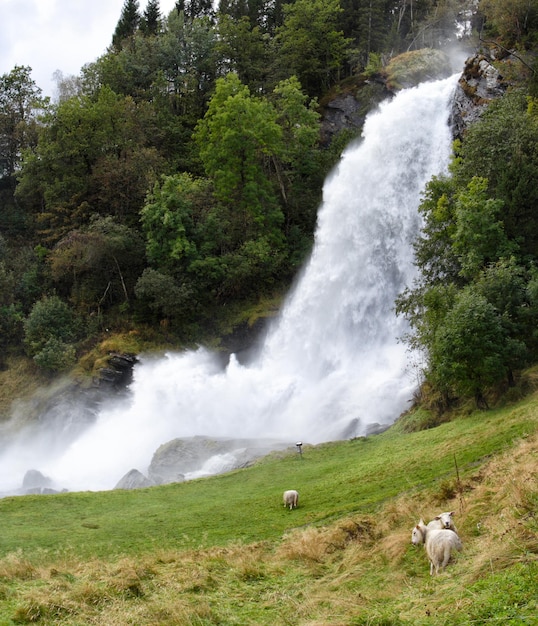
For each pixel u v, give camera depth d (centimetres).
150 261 6562
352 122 7812
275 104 7862
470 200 3941
